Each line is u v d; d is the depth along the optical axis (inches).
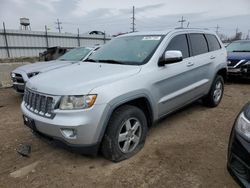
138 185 105.6
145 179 109.5
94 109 106.7
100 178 111.2
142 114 130.3
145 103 133.3
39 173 116.6
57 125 107.0
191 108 211.9
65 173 116.0
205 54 188.4
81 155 131.9
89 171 116.9
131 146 129.2
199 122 178.5
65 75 127.3
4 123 187.0
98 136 110.2
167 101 147.3
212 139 149.4
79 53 303.7
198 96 184.1
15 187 106.3
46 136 118.2
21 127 177.2
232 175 91.9
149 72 133.0
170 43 154.3
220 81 213.0
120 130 119.2
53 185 107.2
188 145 141.3
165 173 113.7
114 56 153.9
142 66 133.9
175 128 167.2
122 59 147.3
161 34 158.7
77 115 105.9
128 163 122.5
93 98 106.8
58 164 124.1
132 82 122.3
